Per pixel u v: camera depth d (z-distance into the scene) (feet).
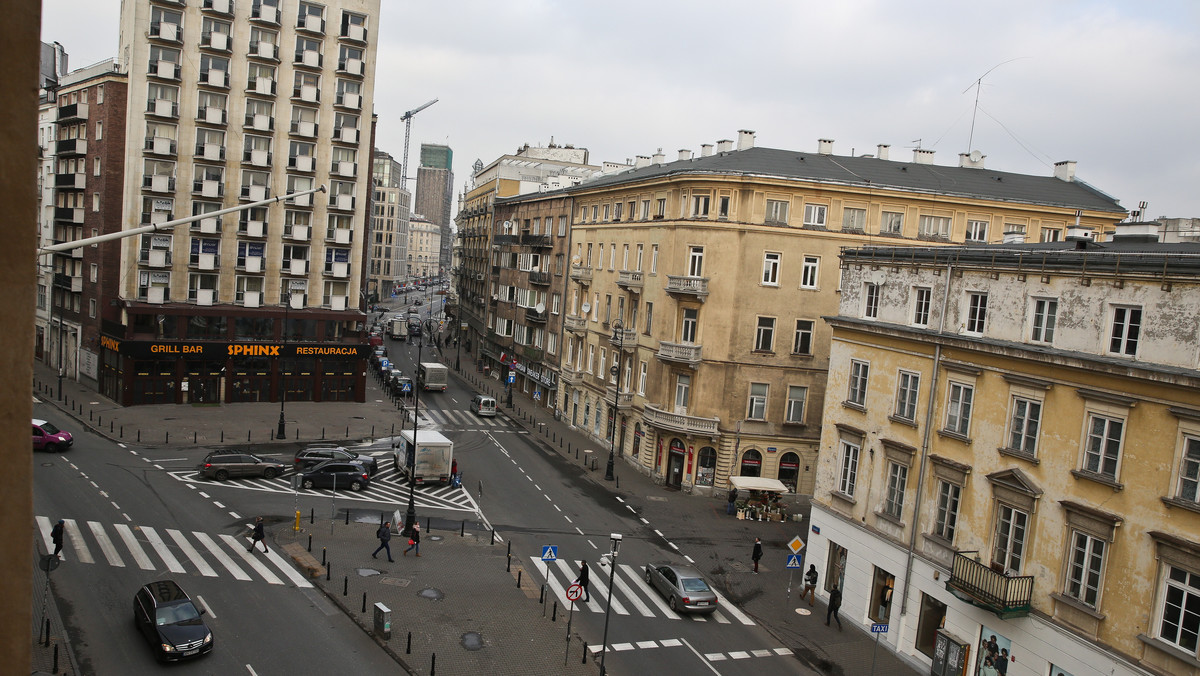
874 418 94.48
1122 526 63.87
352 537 109.60
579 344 208.85
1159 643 60.03
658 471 159.94
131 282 185.88
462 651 78.59
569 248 221.46
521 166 347.56
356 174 209.77
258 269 198.39
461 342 384.27
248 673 69.41
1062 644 67.67
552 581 100.68
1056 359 70.08
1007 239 118.62
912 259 90.79
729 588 104.63
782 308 151.84
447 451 142.41
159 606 72.69
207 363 195.52
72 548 93.40
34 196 13.82
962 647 77.56
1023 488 72.69
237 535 105.19
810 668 83.20
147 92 184.44
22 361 13.87
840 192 150.82
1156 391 62.08
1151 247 80.79
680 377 157.48
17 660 14.19
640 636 86.94
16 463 13.97
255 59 195.31
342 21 205.87
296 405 204.23
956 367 81.92
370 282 595.47
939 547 82.43
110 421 167.02
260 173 198.59
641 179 172.24
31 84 13.62
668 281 156.76
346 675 71.15
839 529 98.99
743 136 178.29
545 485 148.97
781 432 153.28
